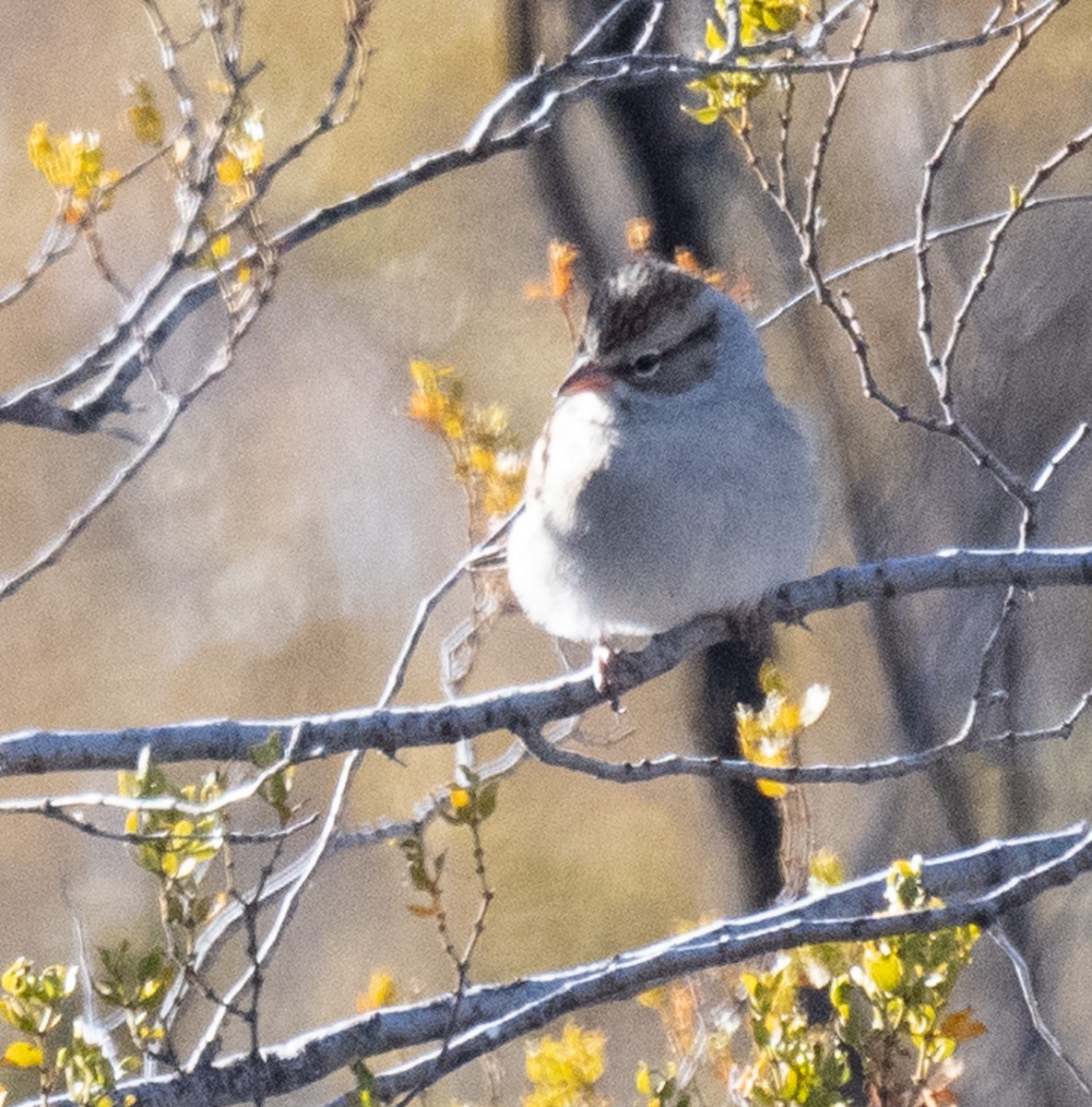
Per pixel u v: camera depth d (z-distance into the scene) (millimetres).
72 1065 6453
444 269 18906
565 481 8617
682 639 8586
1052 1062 14562
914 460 15078
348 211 8008
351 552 20812
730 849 12961
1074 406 15117
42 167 7953
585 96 8070
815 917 7988
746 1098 7297
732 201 14031
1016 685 15109
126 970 6789
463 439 10031
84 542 21391
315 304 19875
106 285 20188
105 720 21141
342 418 20688
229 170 7812
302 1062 7578
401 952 17625
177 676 21016
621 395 8547
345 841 8789
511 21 13641
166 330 8008
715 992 9086
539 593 8953
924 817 15195
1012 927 14773
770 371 15508
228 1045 15609
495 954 17234
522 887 17281
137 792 6789
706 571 8500
